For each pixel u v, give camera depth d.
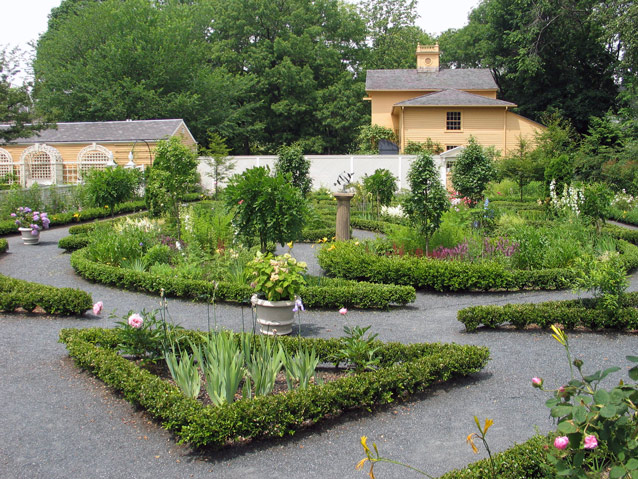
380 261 9.73
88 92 34.69
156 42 35.62
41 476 3.70
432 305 8.62
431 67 36.12
